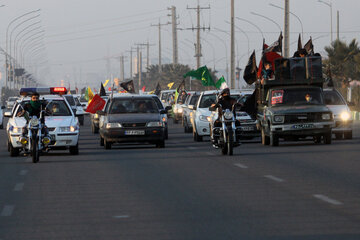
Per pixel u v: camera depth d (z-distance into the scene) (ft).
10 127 139.03
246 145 157.58
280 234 53.57
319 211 63.77
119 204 70.79
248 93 176.14
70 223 60.44
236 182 86.94
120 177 95.55
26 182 92.17
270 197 73.15
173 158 125.18
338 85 399.65
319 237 52.16
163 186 84.58
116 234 55.11
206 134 173.37
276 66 158.71
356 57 377.09
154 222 59.98
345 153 127.44
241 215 62.54
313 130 148.05
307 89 155.84
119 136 150.61
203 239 52.44
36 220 62.34
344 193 75.15
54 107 143.54
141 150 148.36
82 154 139.85
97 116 231.71
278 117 148.87
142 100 160.15
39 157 132.57
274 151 136.36
